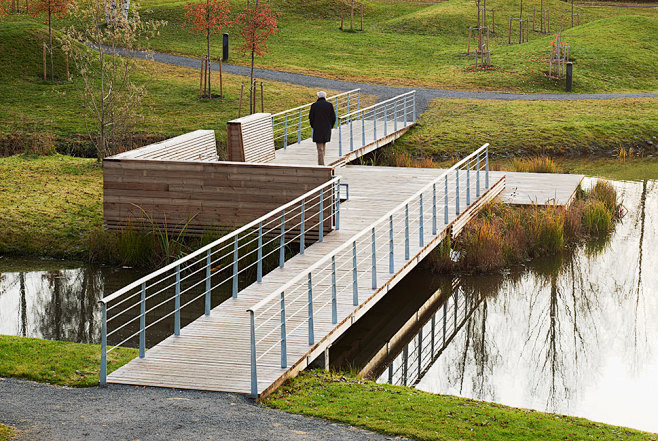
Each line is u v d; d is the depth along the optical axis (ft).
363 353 35.81
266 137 64.95
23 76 106.63
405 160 73.46
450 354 36.68
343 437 22.09
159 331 37.37
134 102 76.64
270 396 25.49
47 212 53.36
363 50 148.15
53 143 77.87
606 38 148.15
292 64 130.62
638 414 29.96
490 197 56.49
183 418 23.17
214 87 107.55
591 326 40.50
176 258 45.47
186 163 46.65
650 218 60.44
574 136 88.12
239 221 46.68
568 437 22.50
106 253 47.44
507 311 42.60
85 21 145.28
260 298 34.88
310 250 42.32
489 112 99.09
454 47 155.43
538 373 34.45
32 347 29.86
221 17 103.86
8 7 157.28
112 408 23.89
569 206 57.31
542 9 182.09
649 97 112.16
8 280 44.42
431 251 47.29
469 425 23.20
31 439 21.35
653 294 44.98
